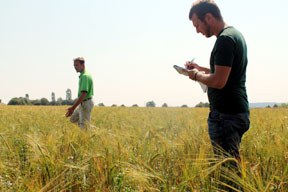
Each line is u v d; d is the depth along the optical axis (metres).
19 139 5.21
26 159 4.31
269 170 3.53
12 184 3.44
